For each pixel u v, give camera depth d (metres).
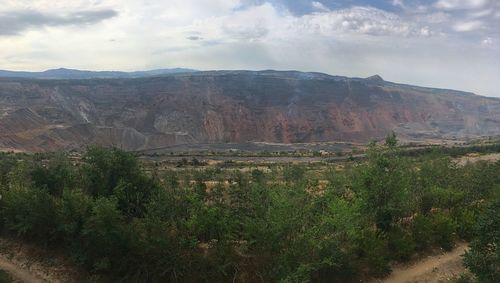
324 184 42.41
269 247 20.56
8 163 39.81
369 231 25.05
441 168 37.97
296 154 149.88
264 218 21.27
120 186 24.92
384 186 25.92
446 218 28.98
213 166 106.69
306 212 21.67
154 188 26.94
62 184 29.03
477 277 19.12
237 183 40.91
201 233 22.08
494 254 18.14
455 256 27.30
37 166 31.81
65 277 22.92
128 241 20.58
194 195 23.80
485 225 18.69
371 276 23.83
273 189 23.39
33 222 25.27
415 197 30.77
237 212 24.53
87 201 23.53
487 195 34.81
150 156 139.75
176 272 20.28
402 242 25.89
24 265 24.36
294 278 18.48
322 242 21.12
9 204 26.72
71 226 23.02
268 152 160.12
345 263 22.31
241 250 21.70
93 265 21.88
